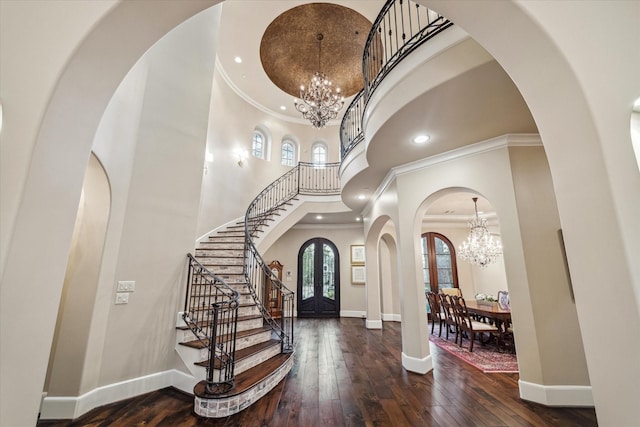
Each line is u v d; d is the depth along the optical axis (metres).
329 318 8.17
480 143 3.37
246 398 2.69
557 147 1.27
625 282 1.05
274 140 8.86
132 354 3.03
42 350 1.18
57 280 1.23
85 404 2.60
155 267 3.31
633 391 1.02
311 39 6.88
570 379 2.75
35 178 1.12
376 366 3.89
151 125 3.50
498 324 4.89
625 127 1.09
